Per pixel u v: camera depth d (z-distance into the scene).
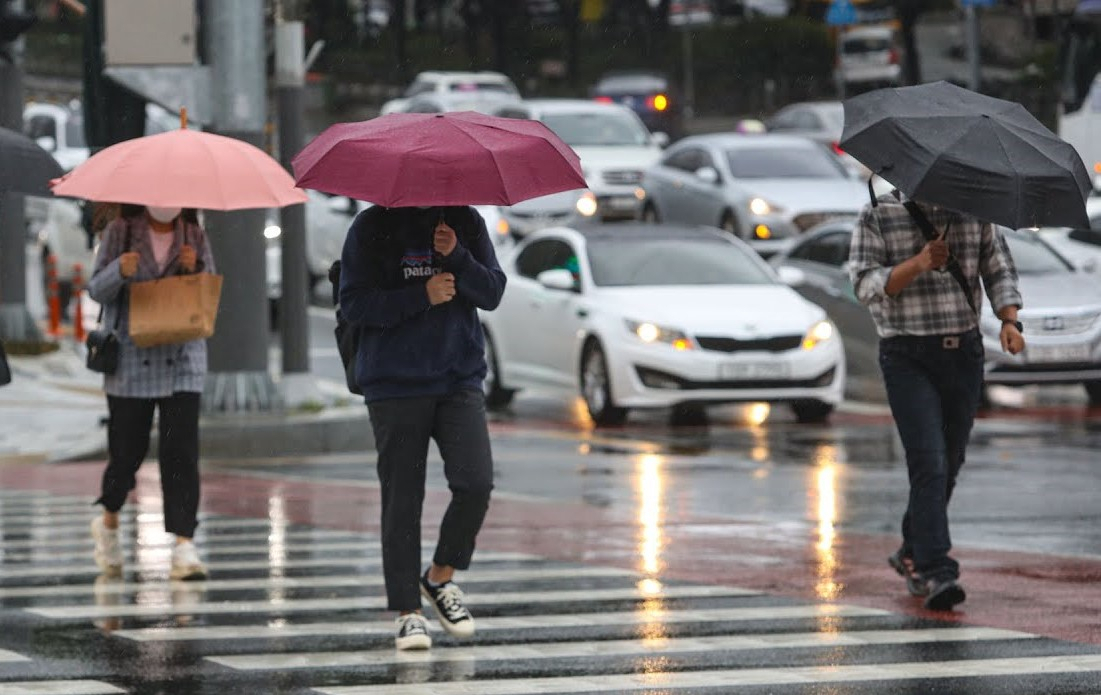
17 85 58.72
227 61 44.25
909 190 22.45
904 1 127.69
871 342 52.88
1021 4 99.12
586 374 48.94
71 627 22.59
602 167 80.38
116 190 24.66
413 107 99.88
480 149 19.92
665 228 52.16
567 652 21.11
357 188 19.80
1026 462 39.75
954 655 20.91
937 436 23.61
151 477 38.66
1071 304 49.31
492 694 19.02
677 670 20.14
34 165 24.97
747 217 71.75
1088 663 20.47
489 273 21.11
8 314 61.66
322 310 76.19
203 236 26.47
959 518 32.19
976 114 22.83
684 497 35.16
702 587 25.44
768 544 29.41
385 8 172.00
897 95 23.38
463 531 21.39
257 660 20.69
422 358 21.03
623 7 170.38
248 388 45.44
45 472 40.34
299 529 31.39
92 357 26.08
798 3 171.62
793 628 22.48
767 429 46.97
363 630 22.45
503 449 43.41
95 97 45.84
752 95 168.88
